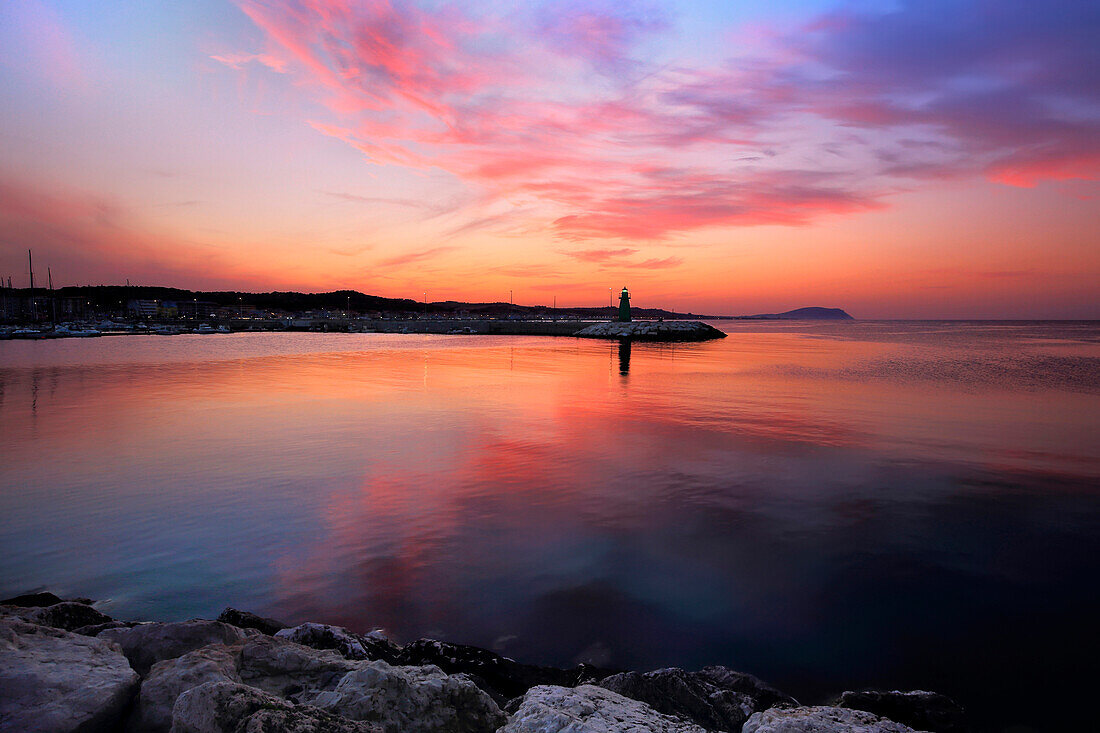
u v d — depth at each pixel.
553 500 11.04
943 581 7.80
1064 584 7.74
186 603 7.09
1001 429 18.34
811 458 14.43
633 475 12.80
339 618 6.77
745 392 27.41
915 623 6.72
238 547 8.76
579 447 15.47
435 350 63.16
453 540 9.06
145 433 17.05
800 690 5.54
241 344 71.75
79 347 60.91
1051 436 17.30
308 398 24.50
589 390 27.94
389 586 7.55
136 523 9.72
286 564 8.19
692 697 4.80
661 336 92.75
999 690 5.54
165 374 34.56
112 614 6.82
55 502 10.75
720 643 6.30
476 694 3.94
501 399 24.50
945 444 16.12
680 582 7.70
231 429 17.69
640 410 21.77
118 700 3.48
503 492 11.51
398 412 20.94
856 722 4.06
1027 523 9.99
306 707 3.34
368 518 10.02
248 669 4.16
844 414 21.06
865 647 6.23
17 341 71.75
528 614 6.87
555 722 3.57
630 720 3.87
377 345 73.62
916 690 5.19
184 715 3.20
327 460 13.94
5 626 4.07
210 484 11.93
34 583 7.57
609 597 7.30
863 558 8.51
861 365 43.47
